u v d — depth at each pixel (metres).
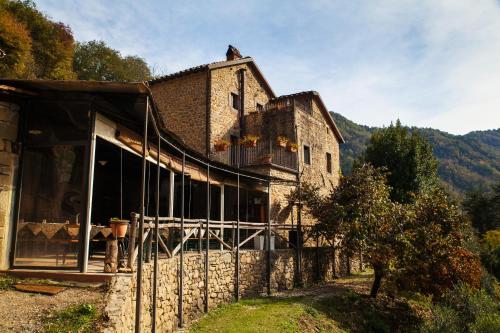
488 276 21.86
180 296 9.18
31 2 27.00
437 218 15.59
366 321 13.10
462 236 15.71
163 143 9.72
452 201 16.61
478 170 101.81
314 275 17.67
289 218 18.55
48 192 7.34
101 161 11.22
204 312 10.56
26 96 7.26
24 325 4.86
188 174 12.00
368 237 15.27
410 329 14.02
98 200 11.55
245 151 17.48
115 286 6.07
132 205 13.36
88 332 4.91
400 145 26.44
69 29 28.48
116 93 6.71
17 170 7.37
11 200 7.22
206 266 10.76
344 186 16.47
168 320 8.55
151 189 14.51
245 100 20.47
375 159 27.09
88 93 6.97
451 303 14.78
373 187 15.78
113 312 5.37
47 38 26.12
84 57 33.06
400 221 15.67
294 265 16.17
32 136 7.47
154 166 12.17
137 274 6.24
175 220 9.51
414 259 14.49
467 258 15.69
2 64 19.75
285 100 22.73
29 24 25.42
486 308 14.59
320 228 16.44
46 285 6.17
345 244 15.73
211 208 17.12
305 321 10.80
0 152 7.12
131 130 8.66
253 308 11.40
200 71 18.08
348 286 16.89
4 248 7.00
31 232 7.20
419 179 25.62
